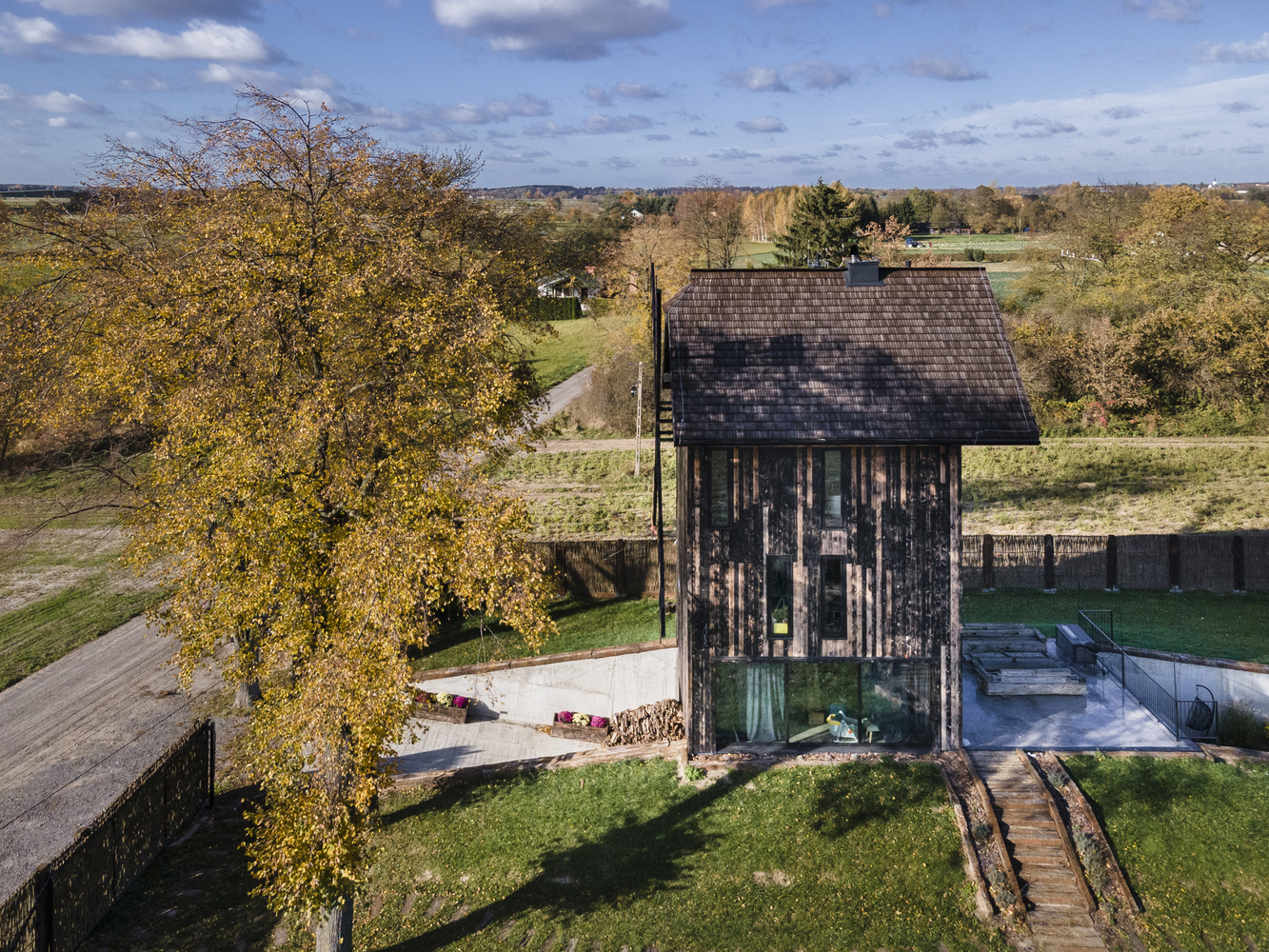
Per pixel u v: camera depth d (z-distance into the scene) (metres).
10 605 31.34
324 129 17.50
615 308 63.91
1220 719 22.14
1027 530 36.66
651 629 27.72
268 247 16.30
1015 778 18.81
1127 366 54.06
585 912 16.05
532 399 29.81
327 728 12.70
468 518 14.29
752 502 19.38
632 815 18.38
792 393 19.33
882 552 19.38
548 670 25.22
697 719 19.98
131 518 20.48
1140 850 17.05
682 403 19.19
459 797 19.50
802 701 20.09
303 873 12.65
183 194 21.30
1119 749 19.67
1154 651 24.33
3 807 19.09
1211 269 61.62
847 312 20.88
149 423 20.17
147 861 17.30
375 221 19.41
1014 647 24.91
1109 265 67.44
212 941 15.30
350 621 13.40
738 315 20.92
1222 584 30.16
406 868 17.42
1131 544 30.39
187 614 16.11
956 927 15.56
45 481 39.81
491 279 29.02
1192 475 43.38
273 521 14.22
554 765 20.36
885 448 19.12
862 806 18.06
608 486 44.75
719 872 16.80
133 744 21.89
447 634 28.42
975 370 19.66
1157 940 15.29
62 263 21.78
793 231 83.19
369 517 14.50
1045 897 16.19
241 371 16.16
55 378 20.98
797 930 15.52
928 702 19.81
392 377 15.71
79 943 14.88
